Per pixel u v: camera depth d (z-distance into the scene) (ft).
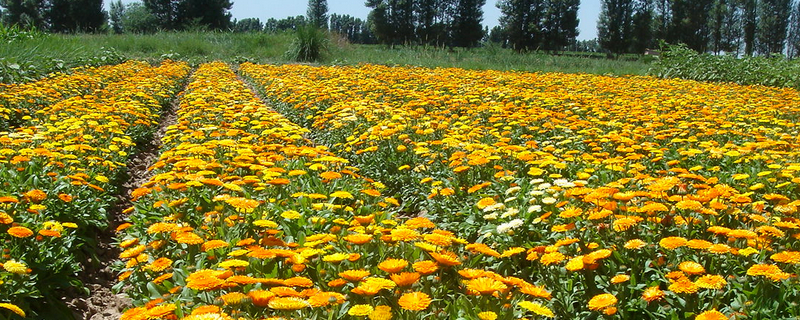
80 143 24.13
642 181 17.97
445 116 35.55
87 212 18.17
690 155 23.20
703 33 259.60
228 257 13.56
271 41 115.96
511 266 14.35
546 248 12.95
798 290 11.44
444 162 23.17
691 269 11.43
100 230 19.12
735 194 15.11
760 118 34.58
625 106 38.81
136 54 95.71
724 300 11.84
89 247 17.35
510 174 20.40
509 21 264.93
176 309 10.68
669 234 14.24
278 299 9.76
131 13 264.31
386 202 18.74
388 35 274.16
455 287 12.84
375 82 52.54
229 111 34.40
